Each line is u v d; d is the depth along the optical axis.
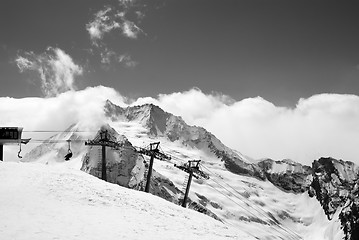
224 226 46.41
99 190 45.50
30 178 44.88
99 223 33.97
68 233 30.05
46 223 31.77
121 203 42.78
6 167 48.44
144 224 36.38
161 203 49.12
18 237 27.73
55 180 45.44
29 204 36.47
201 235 36.66
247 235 44.12
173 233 35.00
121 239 30.53
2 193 39.09
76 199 40.84
